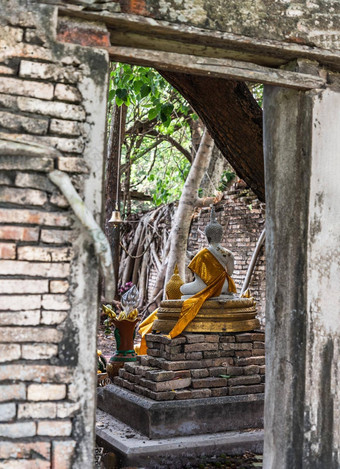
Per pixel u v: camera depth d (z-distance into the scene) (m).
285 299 3.80
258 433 5.25
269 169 3.99
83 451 3.09
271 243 3.96
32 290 3.06
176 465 4.89
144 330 7.12
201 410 5.23
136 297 6.70
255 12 3.51
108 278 3.08
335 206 3.75
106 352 10.79
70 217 3.13
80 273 3.14
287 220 3.81
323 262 3.71
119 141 12.03
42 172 3.09
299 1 3.63
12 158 3.04
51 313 3.09
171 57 3.37
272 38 3.54
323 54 3.66
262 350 5.73
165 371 5.33
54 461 3.04
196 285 5.81
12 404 3.01
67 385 3.10
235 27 3.45
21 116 3.07
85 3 3.15
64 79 3.13
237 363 5.60
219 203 11.98
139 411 5.23
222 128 5.22
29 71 3.08
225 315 5.61
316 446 3.65
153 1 3.28
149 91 6.88
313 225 3.68
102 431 5.27
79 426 3.10
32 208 3.08
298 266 3.71
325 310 3.70
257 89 11.16
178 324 5.50
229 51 3.62
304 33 3.62
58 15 3.17
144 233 14.61
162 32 3.35
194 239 13.02
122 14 3.21
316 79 3.70
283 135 3.86
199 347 5.52
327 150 3.73
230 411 5.34
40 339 3.07
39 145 3.06
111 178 12.66
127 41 3.48
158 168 16.73
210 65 3.45
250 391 5.49
